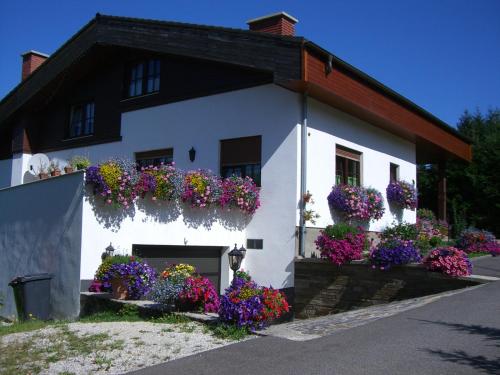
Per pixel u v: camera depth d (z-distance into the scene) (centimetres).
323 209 1177
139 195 982
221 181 1125
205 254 1151
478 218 2322
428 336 577
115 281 875
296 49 1034
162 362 557
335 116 1238
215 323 719
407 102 1404
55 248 998
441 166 1938
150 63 1459
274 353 556
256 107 1188
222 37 1174
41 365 567
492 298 763
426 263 915
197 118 1296
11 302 1137
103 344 640
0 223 1226
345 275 1014
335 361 506
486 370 461
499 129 2677
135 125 1444
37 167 1533
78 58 1528
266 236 1146
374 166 1407
